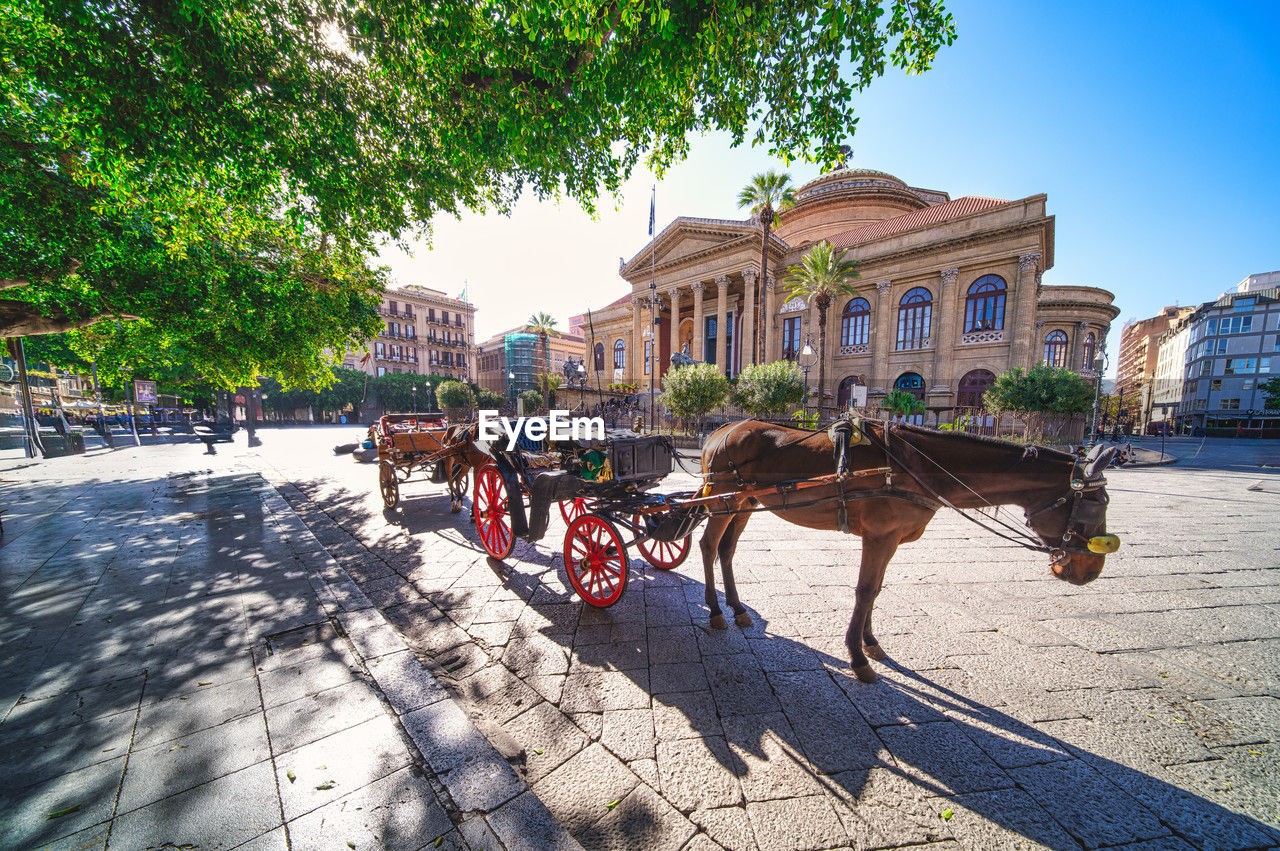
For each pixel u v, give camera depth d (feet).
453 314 192.03
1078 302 89.92
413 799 5.55
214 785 5.64
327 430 99.30
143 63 13.89
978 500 8.47
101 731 6.56
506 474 13.14
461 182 22.40
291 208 19.44
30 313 22.35
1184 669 8.96
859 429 9.13
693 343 96.73
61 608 10.71
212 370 31.42
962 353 77.87
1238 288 174.09
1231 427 143.74
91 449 51.93
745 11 12.85
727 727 7.30
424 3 13.33
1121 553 15.96
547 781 6.31
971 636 10.18
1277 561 15.16
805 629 10.44
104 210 19.66
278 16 14.84
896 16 13.11
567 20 11.87
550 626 10.69
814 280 73.31
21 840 4.79
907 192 106.01
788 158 16.67
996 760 6.62
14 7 12.62
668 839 5.45
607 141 18.98
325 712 7.10
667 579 13.55
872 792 6.06
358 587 12.10
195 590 11.80
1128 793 6.06
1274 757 6.68
